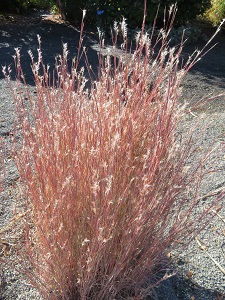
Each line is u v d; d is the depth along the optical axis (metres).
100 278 1.71
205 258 2.15
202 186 2.69
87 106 1.72
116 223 1.57
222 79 5.00
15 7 8.23
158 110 1.75
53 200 1.61
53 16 7.70
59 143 1.62
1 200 2.40
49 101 1.80
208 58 5.82
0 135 3.08
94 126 1.58
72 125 1.59
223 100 4.28
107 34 6.56
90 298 1.71
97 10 6.59
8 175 2.62
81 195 1.59
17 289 1.86
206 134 3.33
